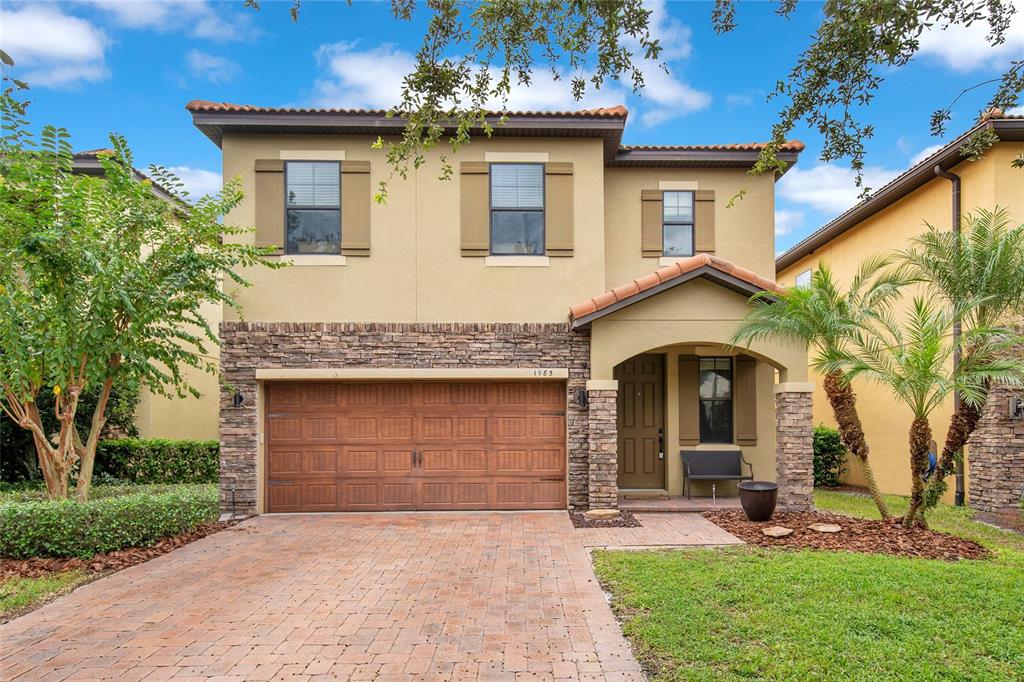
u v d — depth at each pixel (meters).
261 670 4.54
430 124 5.39
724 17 5.12
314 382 10.86
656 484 11.97
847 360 8.52
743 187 12.05
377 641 5.05
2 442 12.38
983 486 10.85
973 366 8.07
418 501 10.79
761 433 11.97
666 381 11.97
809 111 5.06
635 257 11.95
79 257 8.47
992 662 4.40
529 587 6.41
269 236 10.73
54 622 5.52
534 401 10.94
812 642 4.69
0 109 8.12
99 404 9.62
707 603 5.59
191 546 8.28
